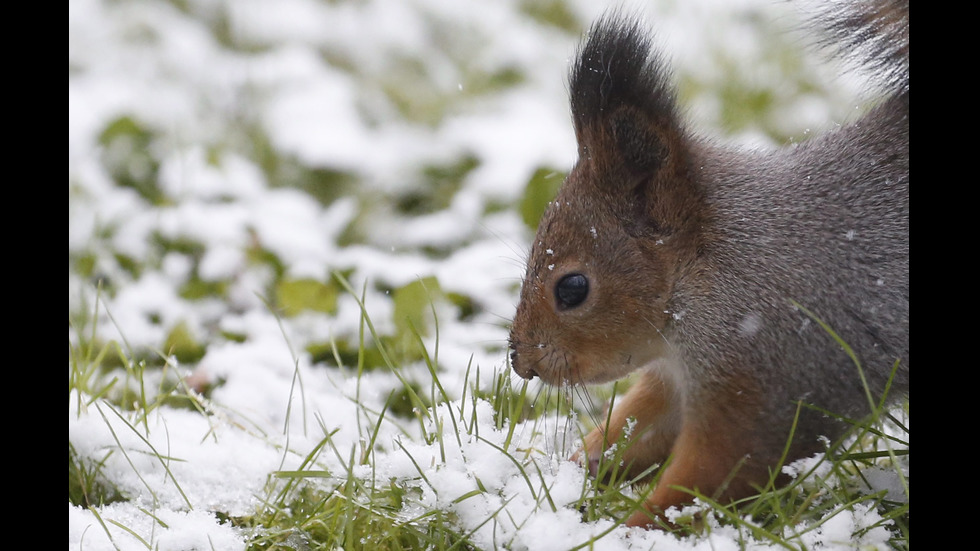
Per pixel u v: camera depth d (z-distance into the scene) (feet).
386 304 10.59
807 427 10.06
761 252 10.09
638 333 10.12
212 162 10.96
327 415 10.27
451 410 10.07
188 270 10.68
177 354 10.42
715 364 10.08
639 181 10.12
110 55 12.52
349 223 10.88
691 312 10.10
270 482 10.10
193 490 10.09
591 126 10.12
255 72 12.10
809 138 10.25
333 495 10.03
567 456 10.16
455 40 13.51
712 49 12.26
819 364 10.06
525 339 10.14
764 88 11.73
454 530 9.99
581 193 10.13
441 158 11.04
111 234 10.73
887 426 10.18
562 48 13.67
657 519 10.00
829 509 10.02
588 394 10.26
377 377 10.38
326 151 11.07
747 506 10.05
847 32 10.21
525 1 14.62
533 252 10.14
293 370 10.38
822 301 10.06
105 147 10.96
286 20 13.43
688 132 10.16
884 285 10.07
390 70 12.93
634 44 10.11
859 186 10.10
